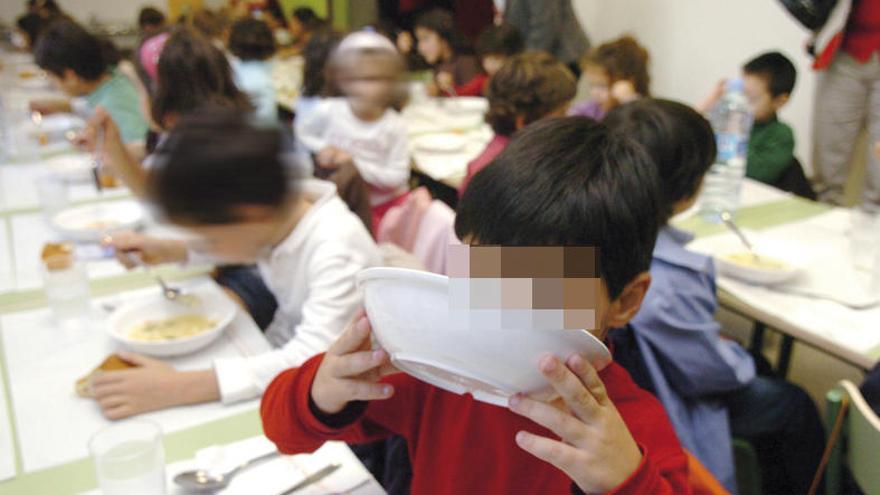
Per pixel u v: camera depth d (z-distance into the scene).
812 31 3.11
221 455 0.95
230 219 0.89
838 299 1.54
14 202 2.10
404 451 1.15
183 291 1.46
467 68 4.12
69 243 1.73
